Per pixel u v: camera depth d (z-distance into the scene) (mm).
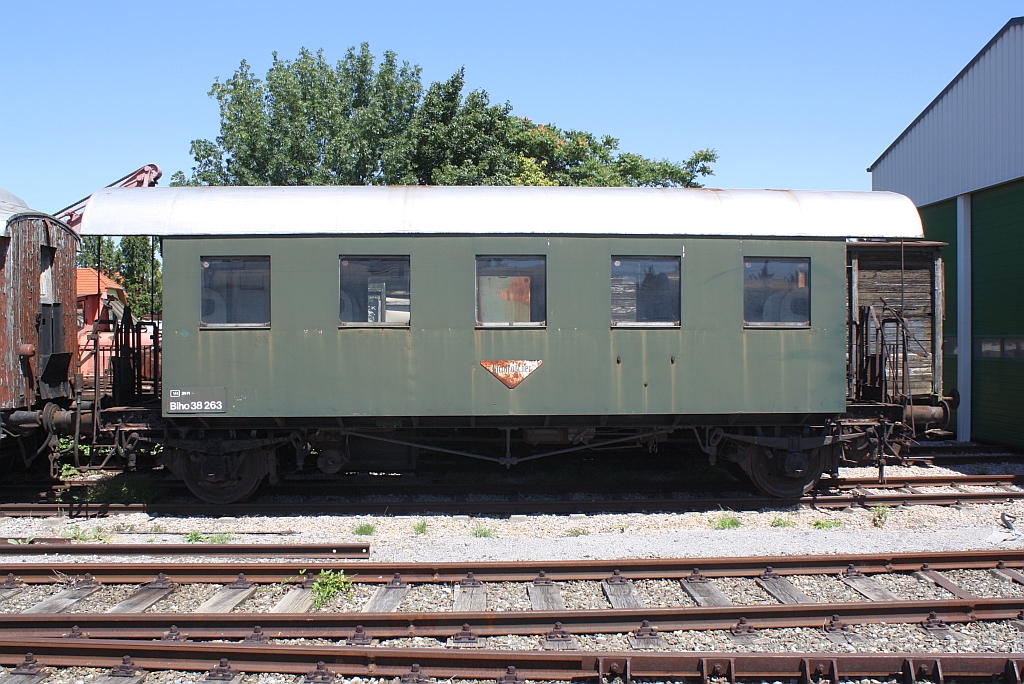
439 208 8461
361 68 24953
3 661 4680
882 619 5230
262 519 8195
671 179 30047
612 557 6699
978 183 13109
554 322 8438
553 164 28047
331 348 8328
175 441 8570
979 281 13375
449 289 8367
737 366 8617
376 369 8352
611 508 8609
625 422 8914
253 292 8375
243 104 22891
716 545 6957
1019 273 12320
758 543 7004
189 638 5008
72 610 5535
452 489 9312
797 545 6930
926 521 8188
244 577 5973
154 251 8938
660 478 10156
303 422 8648
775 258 8711
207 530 7820
